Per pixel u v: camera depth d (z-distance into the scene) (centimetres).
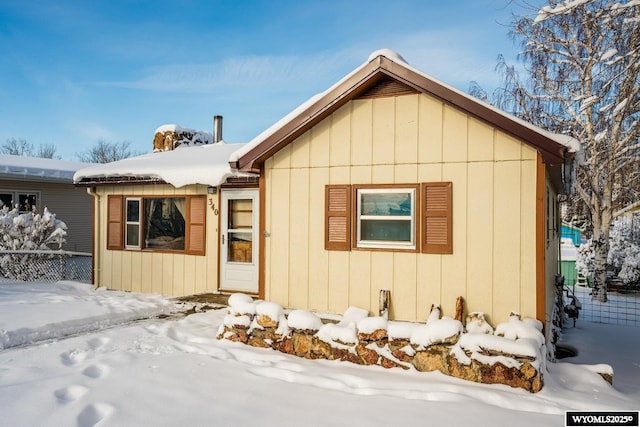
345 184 609
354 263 599
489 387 434
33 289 1064
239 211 928
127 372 460
